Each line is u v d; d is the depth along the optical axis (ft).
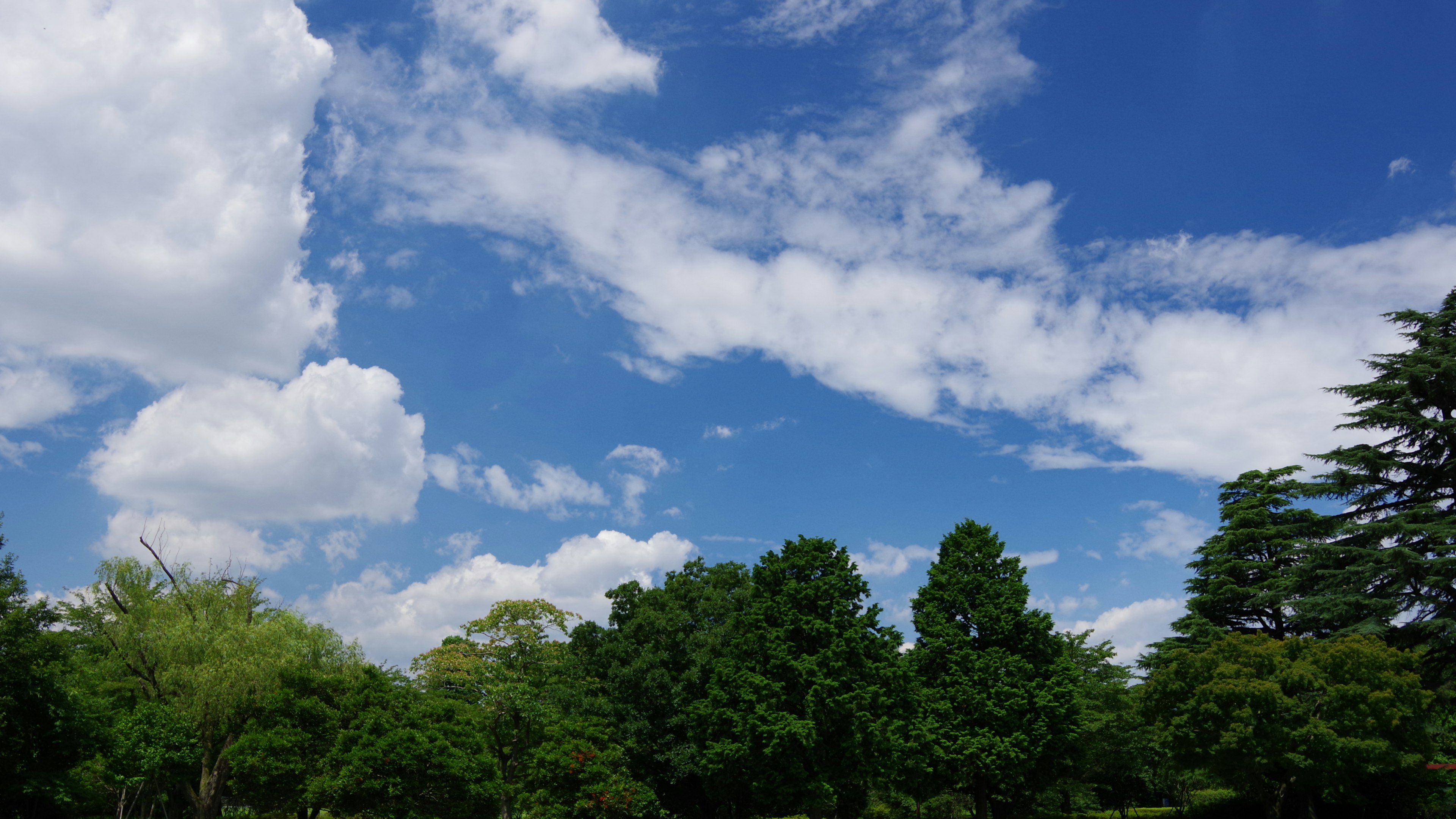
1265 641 118.21
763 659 136.77
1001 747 133.08
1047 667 141.69
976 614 145.89
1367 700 103.04
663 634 151.64
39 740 97.19
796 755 127.75
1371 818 121.29
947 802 163.84
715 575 160.15
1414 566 121.39
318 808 126.62
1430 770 113.39
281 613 142.41
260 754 115.14
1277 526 145.18
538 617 165.89
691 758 141.79
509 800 146.20
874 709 132.26
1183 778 155.43
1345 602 124.77
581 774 131.85
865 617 139.85
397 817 114.62
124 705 124.06
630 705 148.05
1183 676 116.78
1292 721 107.04
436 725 125.29
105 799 121.29
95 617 136.05
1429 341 133.69
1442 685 122.93
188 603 136.98
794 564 140.56
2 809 94.99
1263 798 114.62
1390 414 129.70
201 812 123.13
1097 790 177.78
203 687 120.57
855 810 153.28
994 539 153.58
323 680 128.88
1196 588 152.15
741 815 150.82
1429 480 131.75
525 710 150.30
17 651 93.86
